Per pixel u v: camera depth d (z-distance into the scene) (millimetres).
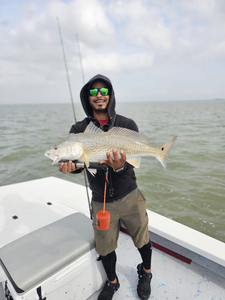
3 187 3779
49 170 7465
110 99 2025
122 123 2033
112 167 1740
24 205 3152
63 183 3963
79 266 1783
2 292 1997
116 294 2072
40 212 2963
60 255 1698
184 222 4188
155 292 2055
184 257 2439
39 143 10883
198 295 2012
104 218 1641
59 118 25641
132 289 2123
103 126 2043
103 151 1805
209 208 4625
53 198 3373
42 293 1544
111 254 1924
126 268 2385
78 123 2162
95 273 1952
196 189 5453
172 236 2240
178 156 8188
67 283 1714
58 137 12242
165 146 1951
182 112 34969
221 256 1949
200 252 2049
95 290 2016
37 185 3881
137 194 1940
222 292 2039
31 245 1813
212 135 12094
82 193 3545
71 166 1751
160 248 2590
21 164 8031
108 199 1864
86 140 1797
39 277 1517
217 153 8461
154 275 2242
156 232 2373
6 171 7402
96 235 1838
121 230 2990
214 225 4078
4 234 2482
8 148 10047
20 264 1606
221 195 5105
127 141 1853
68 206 3137
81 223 2162
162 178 6219
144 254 1982
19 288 1432
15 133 13844
